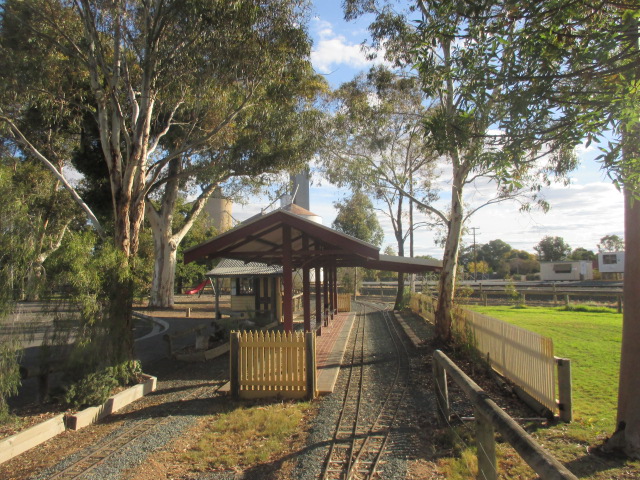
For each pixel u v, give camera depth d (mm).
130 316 8797
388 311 27469
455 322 13141
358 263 17625
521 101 4074
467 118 4652
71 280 7324
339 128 16203
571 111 4234
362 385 8859
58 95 11984
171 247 28688
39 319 7348
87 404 7297
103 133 10055
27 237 6875
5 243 6559
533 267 87438
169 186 27875
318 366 10594
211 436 6199
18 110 12664
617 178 4105
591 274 55562
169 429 6605
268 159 18031
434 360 6352
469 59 4469
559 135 4246
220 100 12070
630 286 5395
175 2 9367
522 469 4797
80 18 10891
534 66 4148
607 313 19641
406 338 15445
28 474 5270
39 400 7512
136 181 9859
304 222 10258
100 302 8016
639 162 3949
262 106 13062
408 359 11516
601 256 56656
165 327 20453
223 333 14344
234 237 10438
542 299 30781
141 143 9703
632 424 5160
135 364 8906
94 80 10047
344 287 48125
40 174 21266
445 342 13406
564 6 3914
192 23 9703
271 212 10281
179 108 15281
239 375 8086
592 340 12047
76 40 11188
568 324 15281
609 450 5211
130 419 7219
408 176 18656
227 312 25578
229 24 9922
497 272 90625
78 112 15320
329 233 10234
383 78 14875
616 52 4324
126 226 9508
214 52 10383
